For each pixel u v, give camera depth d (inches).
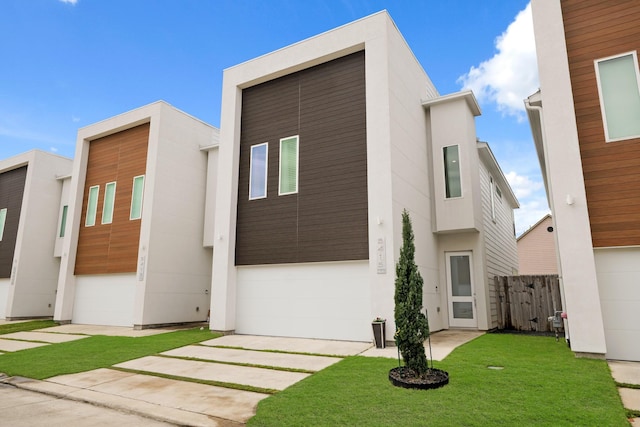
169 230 533.0
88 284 572.4
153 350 337.7
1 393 232.8
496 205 578.6
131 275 530.3
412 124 412.2
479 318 419.5
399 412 162.1
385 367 241.9
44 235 725.9
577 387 185.5
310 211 387.5
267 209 415.8
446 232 435.5
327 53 395.5
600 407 160.7
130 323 513.7
